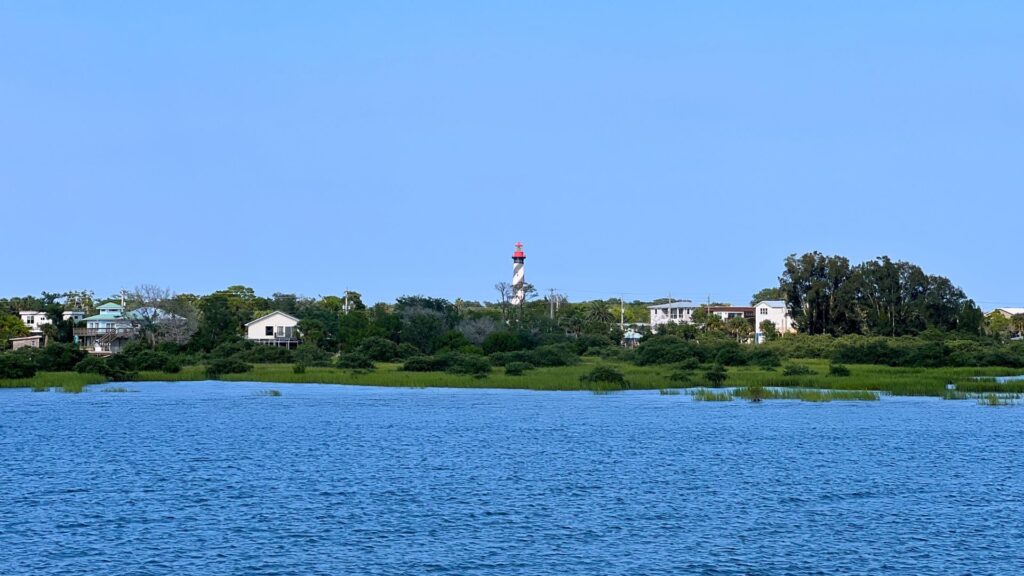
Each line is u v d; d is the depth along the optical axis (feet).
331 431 263.29
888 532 152.15
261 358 521.65
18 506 167.43
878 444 238.89
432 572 132.67
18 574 130.21
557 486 186.29
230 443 240.32
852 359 515.09
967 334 634.43
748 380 399.03
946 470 203.41
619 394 371.56
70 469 202.69
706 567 135.03
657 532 152.25
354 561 136.98
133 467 205.36
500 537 149.07
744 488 184.85
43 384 395.34
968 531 152.56
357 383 414.41
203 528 153.17
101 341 652.89
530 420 287.48
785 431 262.06
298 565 135.13
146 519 158.71
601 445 237.45
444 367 469.16
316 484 187.52
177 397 359.25
